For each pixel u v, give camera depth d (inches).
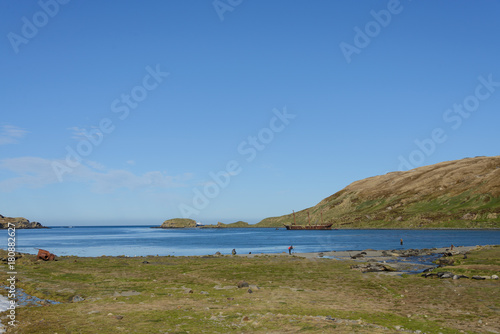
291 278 1434.5
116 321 714.2
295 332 629.9
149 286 1187.9
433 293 1090.7
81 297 987.9
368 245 4328.3
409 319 780.6
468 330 698.8
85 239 7130.9
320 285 1268.5
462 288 1146.0
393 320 768.3
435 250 2945.4
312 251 3526.1
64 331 642.8
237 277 1457.9
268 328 659.4
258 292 1088.2
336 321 722.2
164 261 2153.1
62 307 852.0
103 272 1562.5
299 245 4530.0
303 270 1675.7
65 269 1663.4
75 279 1328.7
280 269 1712.6
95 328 662.5
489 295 1034.7
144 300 945.5
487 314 831.7
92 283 1240.2
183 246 4645.7
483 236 6146.7
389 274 1528.1
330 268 1752.0
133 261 2117.4
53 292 1063.6
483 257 1985.7
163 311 806.5
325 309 847.7
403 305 941.2
